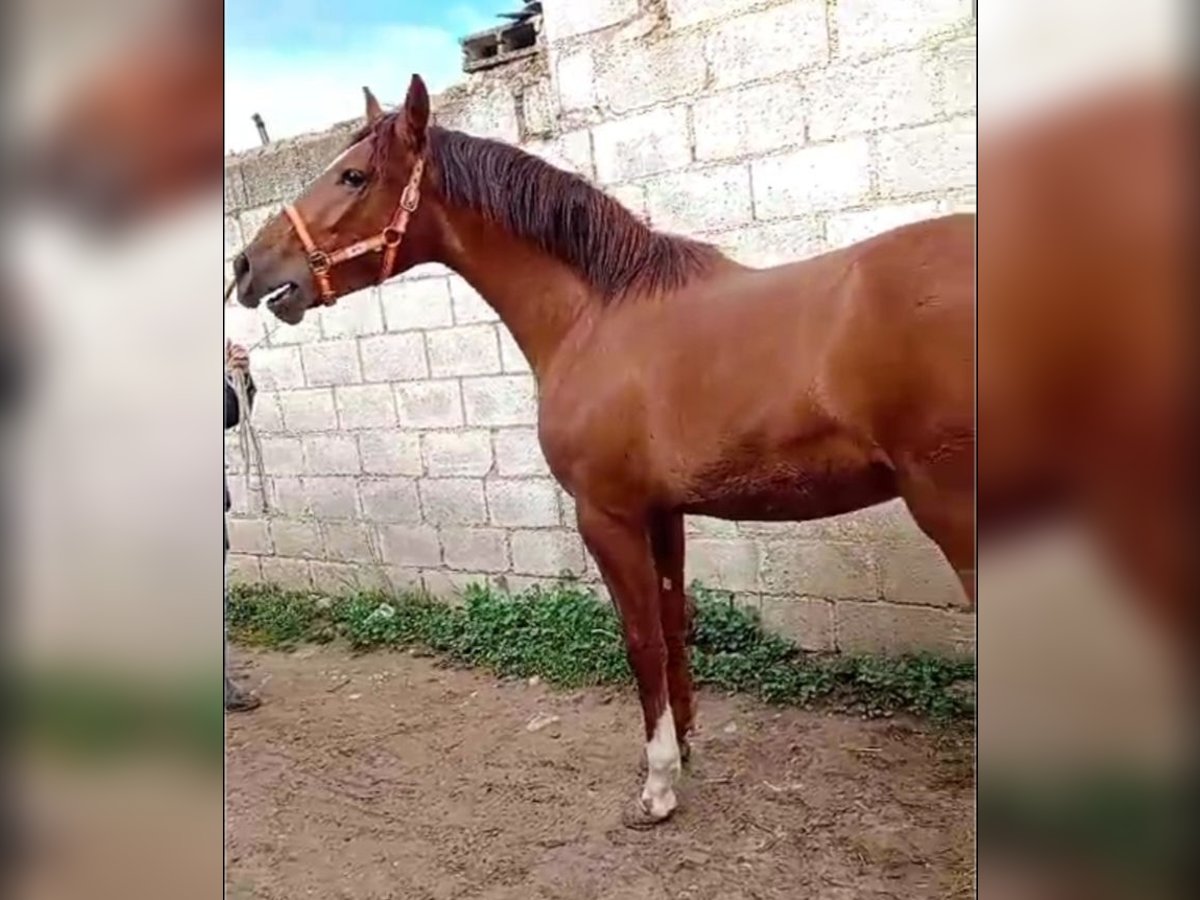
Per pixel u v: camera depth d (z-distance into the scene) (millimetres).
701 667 2994
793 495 1758
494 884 2055
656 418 1815
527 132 3348
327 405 4242
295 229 2023
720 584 3164
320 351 4199
